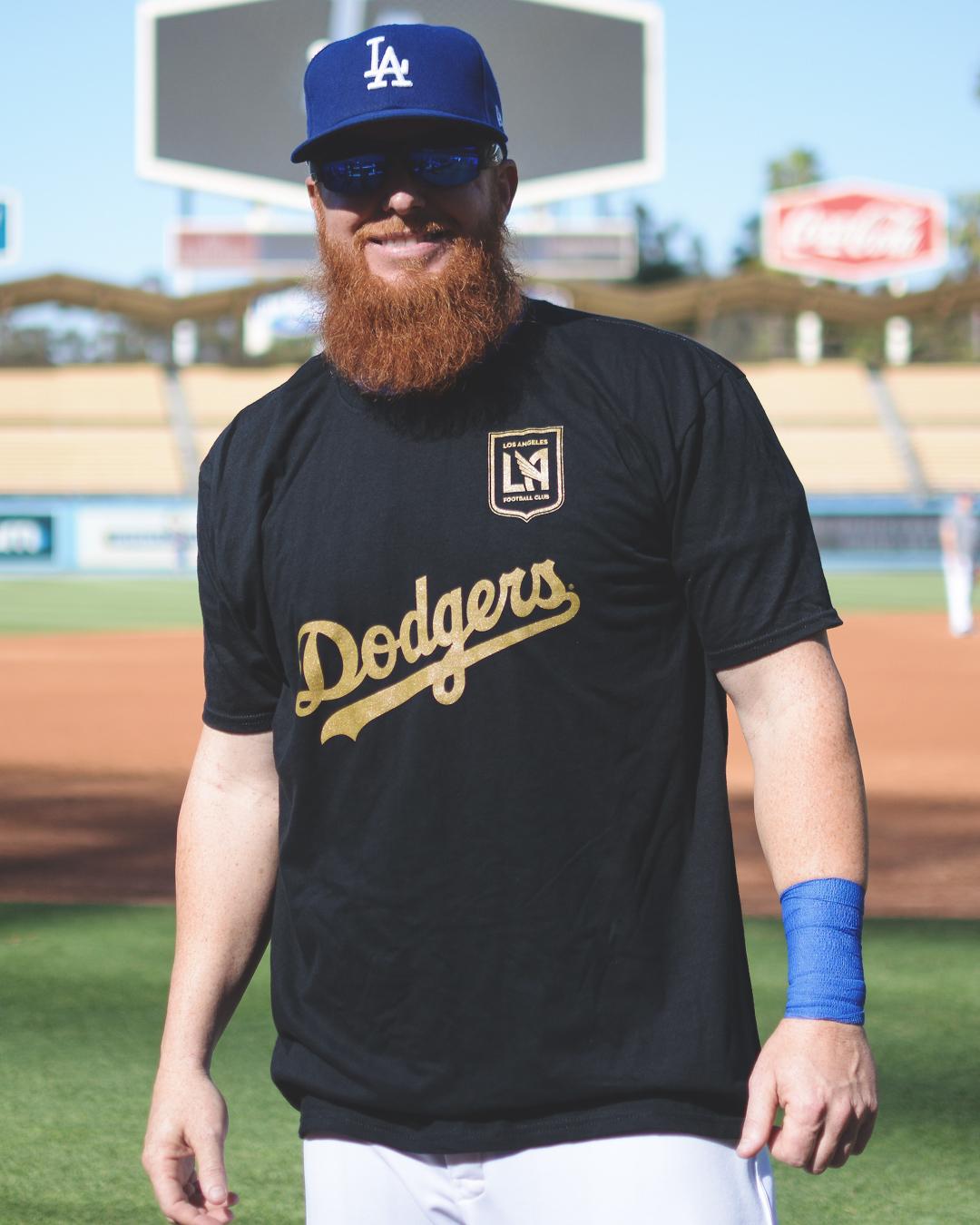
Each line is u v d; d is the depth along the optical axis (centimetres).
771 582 158
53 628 2025
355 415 169
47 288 3997
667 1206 149
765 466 161
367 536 163
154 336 5516
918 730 1027
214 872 181
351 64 171
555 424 161
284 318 4422
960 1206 283
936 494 4044
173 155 3338
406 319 163
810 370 4553
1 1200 282
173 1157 167
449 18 3269
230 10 3322
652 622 160
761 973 433
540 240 3800
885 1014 394
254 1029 383
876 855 626
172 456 4150
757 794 159
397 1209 160
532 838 157
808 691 157
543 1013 156
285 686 176
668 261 6162
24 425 4212
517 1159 155
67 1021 388
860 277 4312
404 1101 158
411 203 168
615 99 3278
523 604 157
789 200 4284
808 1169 145
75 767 868
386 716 161
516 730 157
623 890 157
